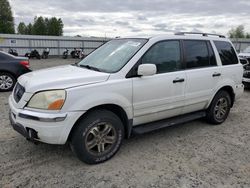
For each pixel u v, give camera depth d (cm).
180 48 414
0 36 3039
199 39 449
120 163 341
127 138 385
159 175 313
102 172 318
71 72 356
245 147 402
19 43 3164
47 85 306
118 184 293
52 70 385
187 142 416
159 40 388
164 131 464
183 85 409
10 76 804
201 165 340
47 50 3033
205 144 409
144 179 304
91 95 312
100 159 336
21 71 815
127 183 295
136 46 379
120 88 337
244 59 860
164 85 382
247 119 548
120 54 382
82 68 385
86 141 320
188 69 421
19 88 343
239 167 337
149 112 377
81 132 314
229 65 496
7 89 805
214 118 491
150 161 348
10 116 343
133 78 351
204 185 294
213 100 477
